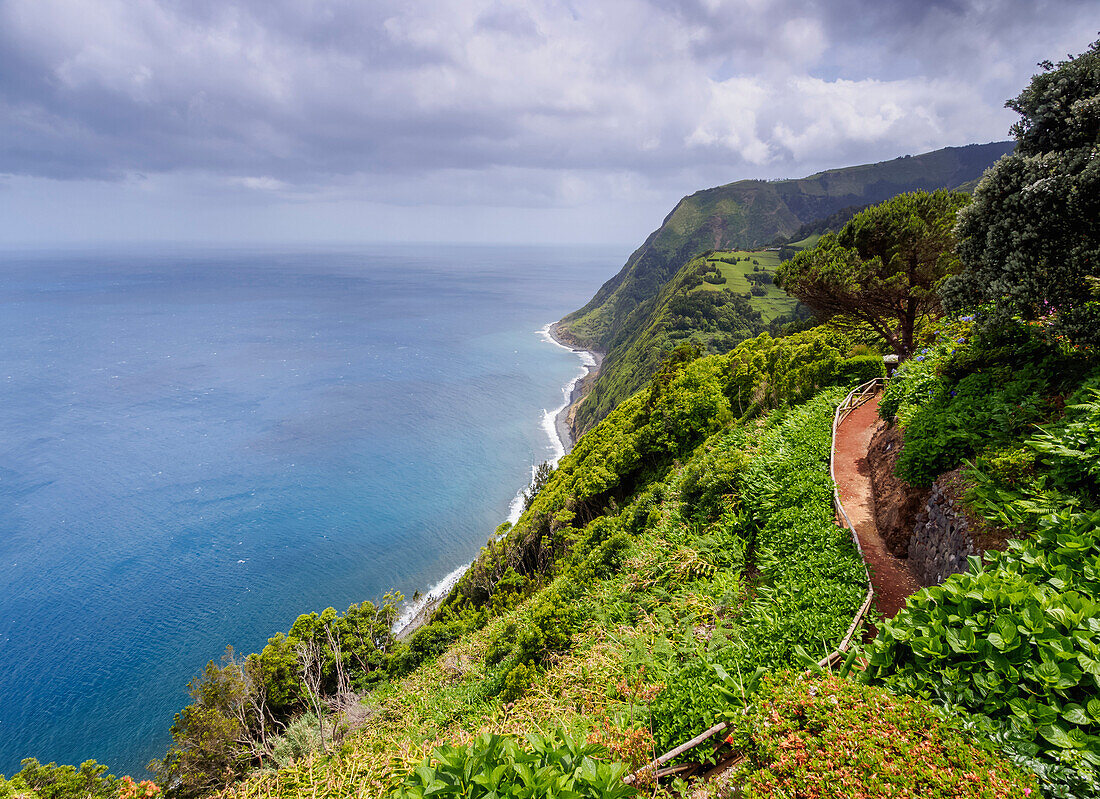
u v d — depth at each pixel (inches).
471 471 5506.9
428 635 1299.2
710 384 1381.6
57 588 3636.8
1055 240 416.8
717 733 297.3
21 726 2635.3
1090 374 388.5
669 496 866.8
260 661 1379.2
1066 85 434.0
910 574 418.6
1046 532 277.9
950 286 514.6
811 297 1088.2
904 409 550.0
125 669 2982.3
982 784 174.1
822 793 191.6
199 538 4237.2
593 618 588.1
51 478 5191.9
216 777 1112.8
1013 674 202.7
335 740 801.6
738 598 475.8
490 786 183.2
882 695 221.8
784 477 600.1
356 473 5423.2
